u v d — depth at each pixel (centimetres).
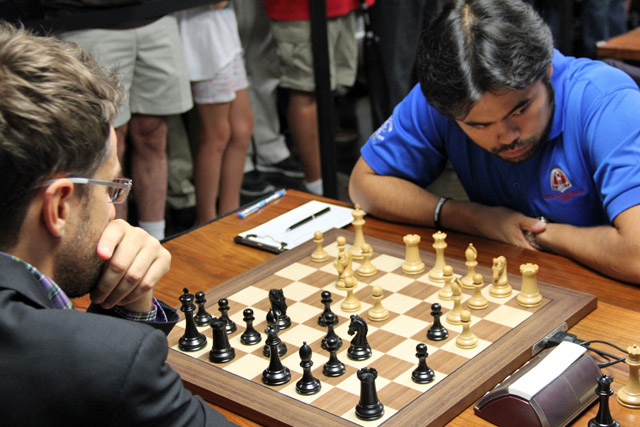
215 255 196
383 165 219
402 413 122
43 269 103
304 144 406
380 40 389
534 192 200
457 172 217
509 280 168
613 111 180
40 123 92
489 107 167
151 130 329
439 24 168
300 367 140
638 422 120
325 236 199
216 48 333
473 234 200
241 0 388
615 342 143
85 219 105
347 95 513
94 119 99
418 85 219
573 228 185
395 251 188
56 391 91
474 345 141
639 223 167
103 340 93
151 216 349
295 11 368
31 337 92
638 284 168
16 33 99
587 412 125
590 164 187
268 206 228
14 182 94
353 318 139
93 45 290
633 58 324
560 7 416
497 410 121
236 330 155
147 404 95
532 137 178
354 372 136
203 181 364
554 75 186
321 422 121
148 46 307
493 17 161
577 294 159
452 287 150
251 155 434
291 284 173
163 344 99
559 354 129
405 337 147
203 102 344
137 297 133
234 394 132
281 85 400
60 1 279
